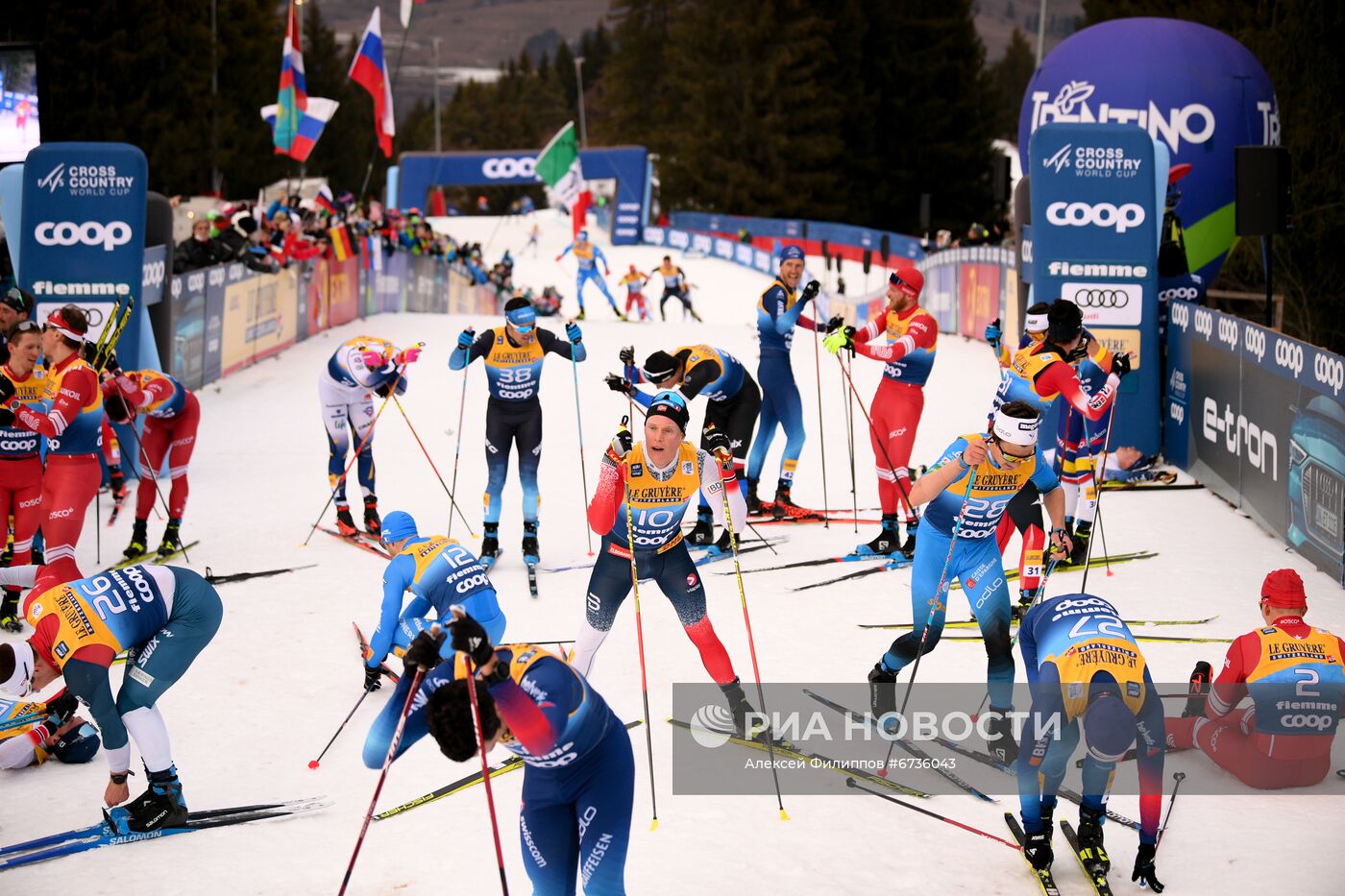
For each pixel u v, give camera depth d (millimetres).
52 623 19766
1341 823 20438
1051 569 32000
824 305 70250
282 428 54375
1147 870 18500
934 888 18750
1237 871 18969
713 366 35344
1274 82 89812
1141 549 36500
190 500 42688
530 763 16281
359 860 19719
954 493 23234
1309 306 87188
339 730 23719
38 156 45438
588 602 24000
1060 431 39625
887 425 35250
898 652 24297
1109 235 47438
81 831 20531
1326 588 32750
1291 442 36219
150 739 20422
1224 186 67875
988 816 21141
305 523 39969
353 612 31703
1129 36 68625
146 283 48375
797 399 39500
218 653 28750
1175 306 47125
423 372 67250
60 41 159125
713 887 18797
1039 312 32562
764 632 29969
